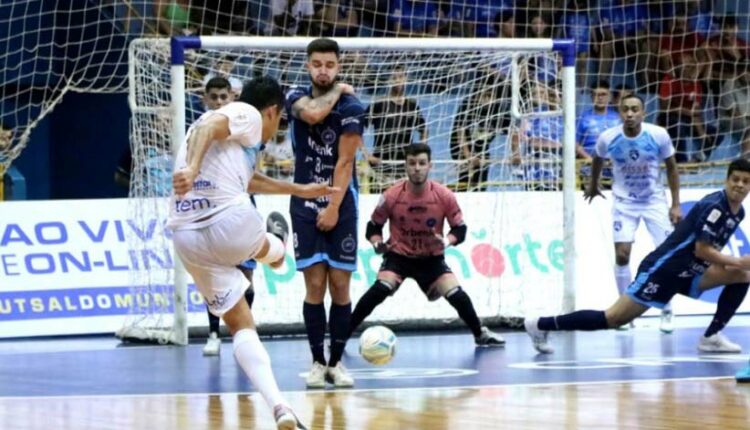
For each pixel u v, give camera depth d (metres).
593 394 15.75
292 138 17.73
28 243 26.11
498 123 28.11
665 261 20.05
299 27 33.41
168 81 25.36
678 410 14.20
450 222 22.66
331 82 17.31
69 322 25.95
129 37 33.66
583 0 35.06
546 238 27.69
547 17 34.88
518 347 22.72
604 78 35.06
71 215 26.48
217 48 23.77
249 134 12.93
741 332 24.78
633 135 25.72
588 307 27.64
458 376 18.14
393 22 34.16
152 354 22.23
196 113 27.45
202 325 25.41
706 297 28.50
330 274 17.47
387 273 22.39
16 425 13.67
